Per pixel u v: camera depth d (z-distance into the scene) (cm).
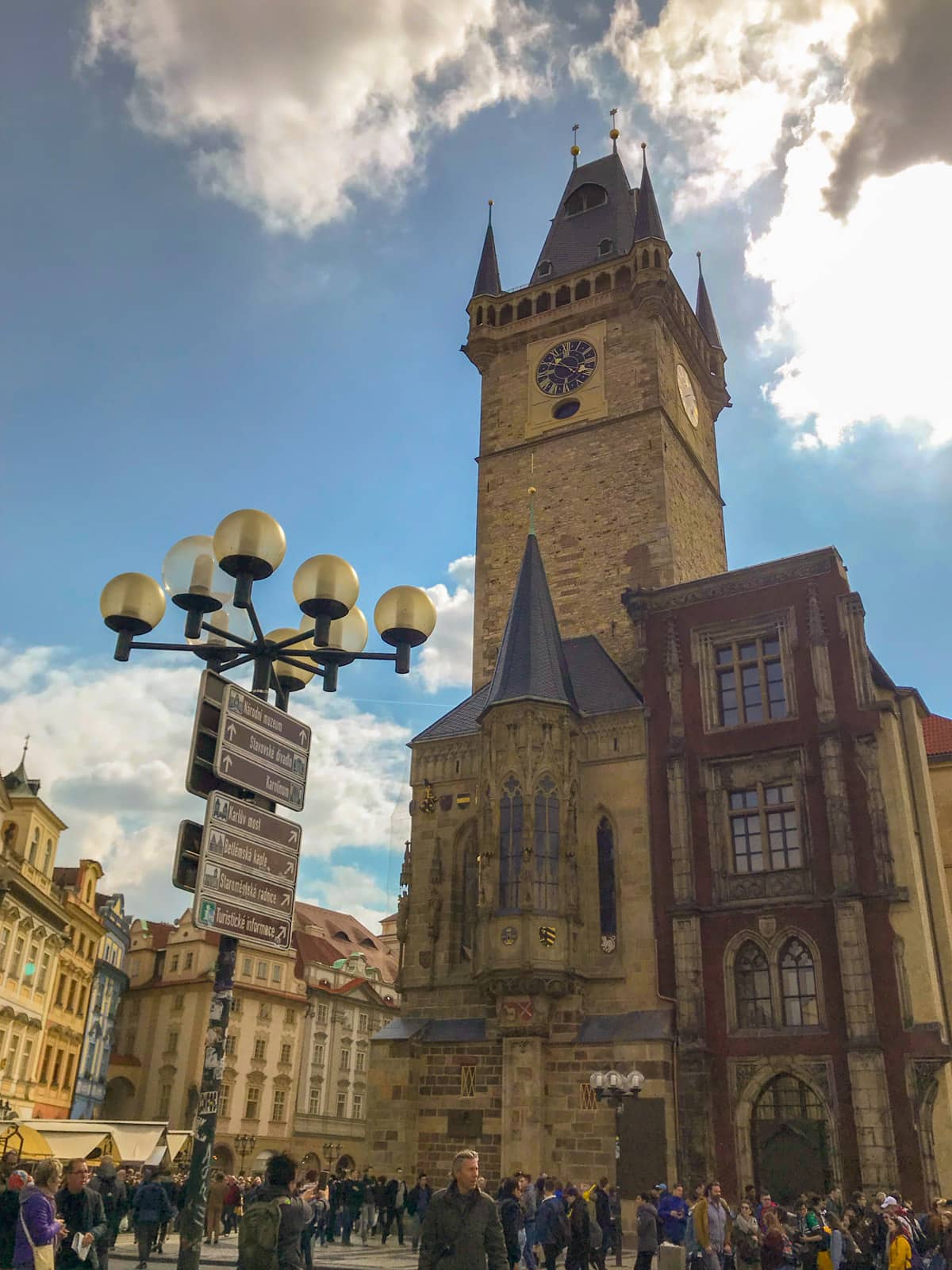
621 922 3912
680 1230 2625
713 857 3859
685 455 5941
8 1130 3466
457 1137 3806
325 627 1596
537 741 4097
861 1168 3200
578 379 5941
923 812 3856
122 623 1583
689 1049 3572
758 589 4178
